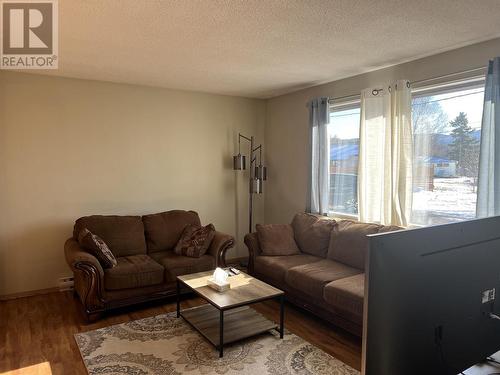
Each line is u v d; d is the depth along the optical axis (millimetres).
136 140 4559
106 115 4352
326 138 4336
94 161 4309
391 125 3539
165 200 4801
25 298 3918
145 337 3029
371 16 2422
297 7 2277
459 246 985
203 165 5074
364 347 814
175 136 4832
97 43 2957
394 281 836
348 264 3613
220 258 4094
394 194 3531
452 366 998
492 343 1123
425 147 3453
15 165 3887
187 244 4109
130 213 4562
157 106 4680
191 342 2951
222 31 2686
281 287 3738
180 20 2482
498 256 1106
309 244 4133
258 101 5496
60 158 4113
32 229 4004
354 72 3916
